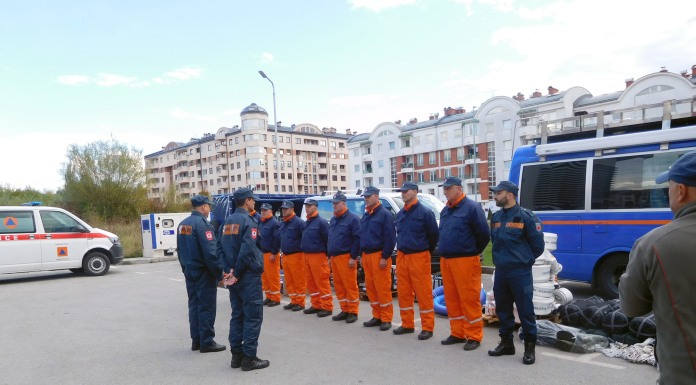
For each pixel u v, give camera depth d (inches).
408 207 239.8
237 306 203.2
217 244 223.5
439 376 183.2
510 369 187.5
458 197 219.5
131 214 1257.4
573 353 203.9
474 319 216.5
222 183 3740.2
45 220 484.7
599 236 287.3
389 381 179.9
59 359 220.2
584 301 233.9
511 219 198.1
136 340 250.1
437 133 2672.2
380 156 3036.4
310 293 305.0
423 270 236.7
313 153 3858.3
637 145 275.1
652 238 80.3
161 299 366.6
